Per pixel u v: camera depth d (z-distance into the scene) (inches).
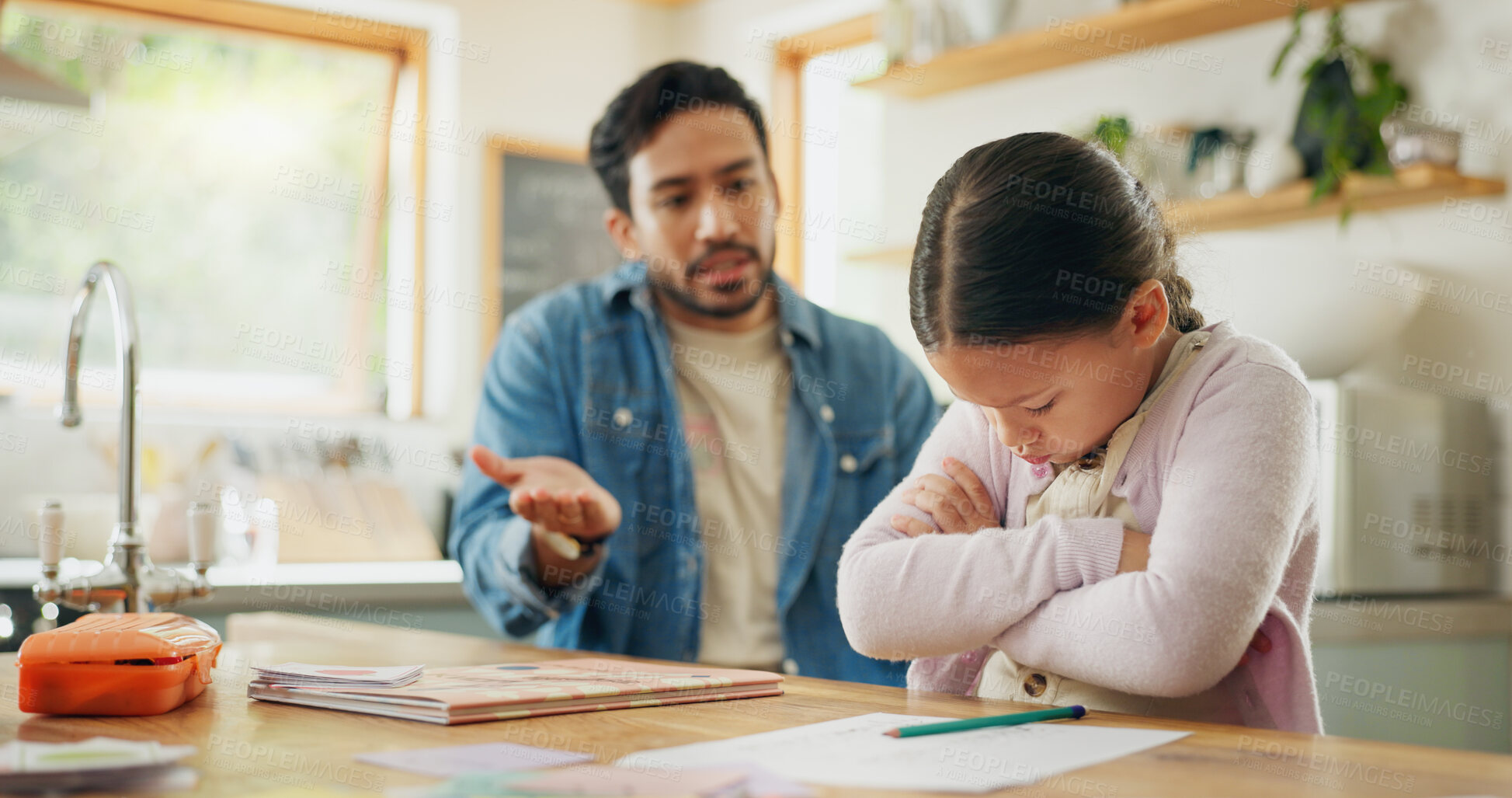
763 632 73.0
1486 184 85.5
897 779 27.0
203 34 129.3
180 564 109.9
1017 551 42.3
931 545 44.3
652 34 154.1
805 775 27.4
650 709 38.0
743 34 146.8
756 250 73.3
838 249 142.6
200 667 39.8
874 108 138.3
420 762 28.9
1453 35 88.9
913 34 118.6
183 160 129.6
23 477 115.6
